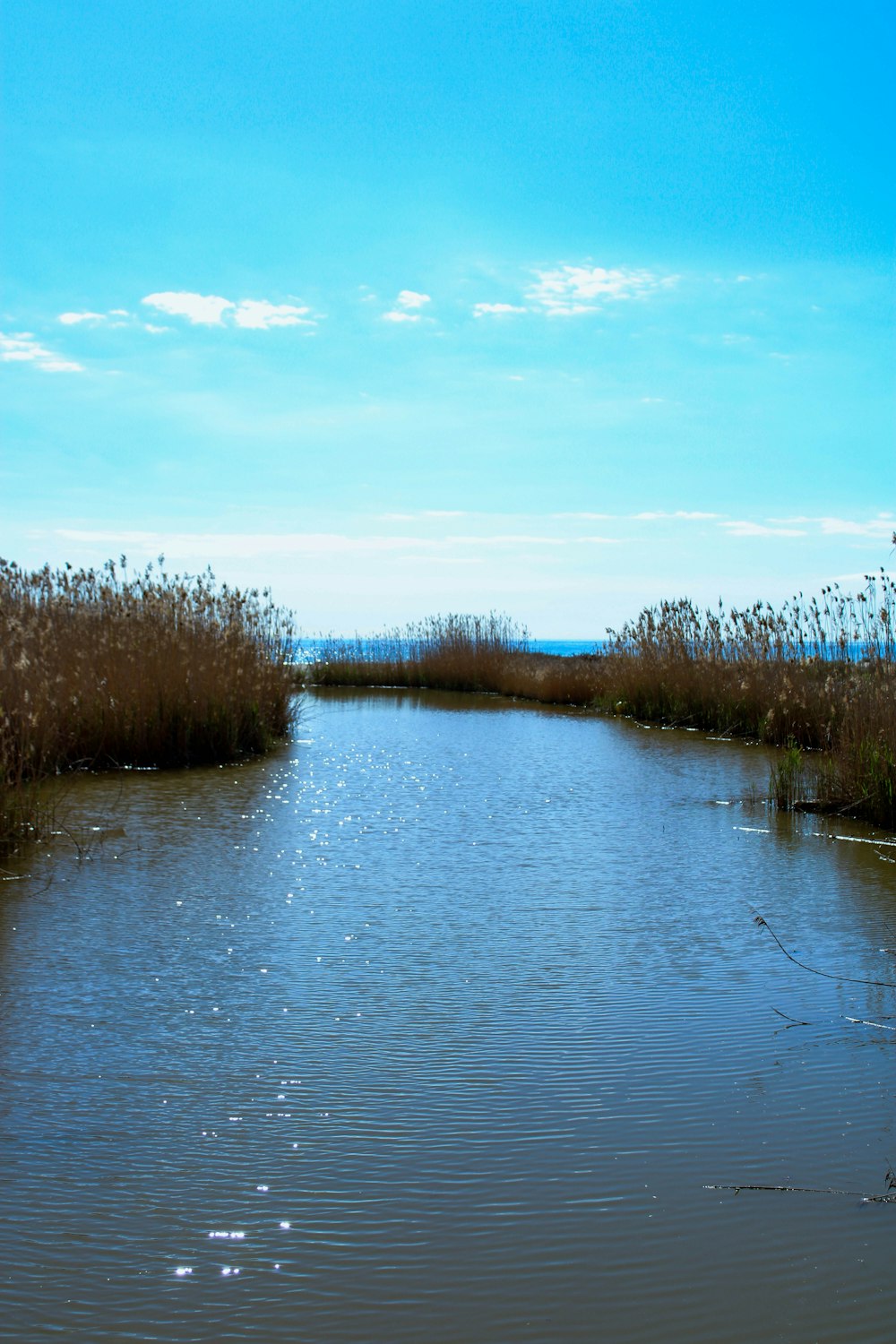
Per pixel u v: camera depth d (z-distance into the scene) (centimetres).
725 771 1209
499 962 540
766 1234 306
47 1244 299
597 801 1009
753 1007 480
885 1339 262
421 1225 309
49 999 484
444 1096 390
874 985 509
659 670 1833
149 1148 352
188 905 639
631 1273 289
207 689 1252
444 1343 261
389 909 637
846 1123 371
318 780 1122
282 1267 290
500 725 1758
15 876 703
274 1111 378
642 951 561
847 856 785
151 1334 263
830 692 1317
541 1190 328
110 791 1034
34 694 1078
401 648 2797
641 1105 384
